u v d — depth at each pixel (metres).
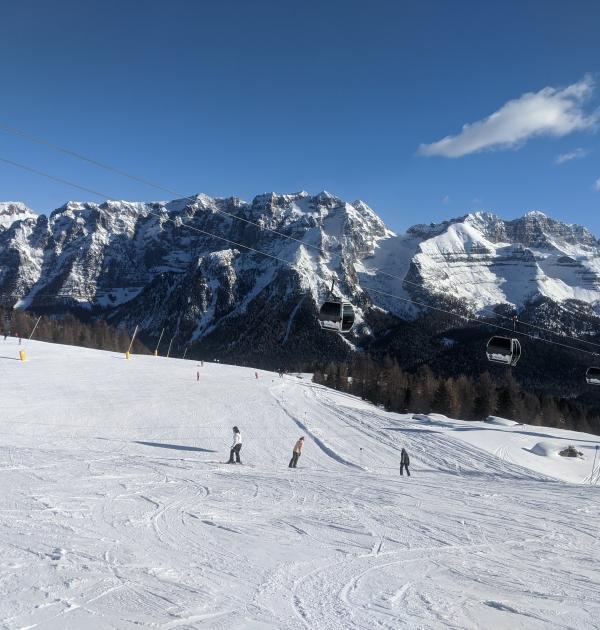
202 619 8.23
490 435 61.44
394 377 157.88
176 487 20.69
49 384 58.75
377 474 31.48
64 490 18.50
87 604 8.46
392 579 11.07
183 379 74.56
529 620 9.13
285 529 15.07
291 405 60.62
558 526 17.61
